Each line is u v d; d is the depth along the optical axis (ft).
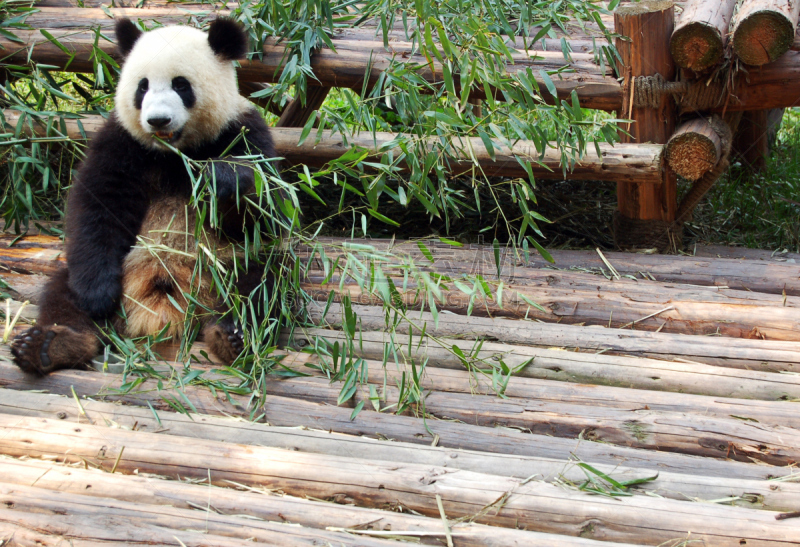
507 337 12.23
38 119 14.79
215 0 17.56
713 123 14.87
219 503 7.62
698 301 13.20
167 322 11.54
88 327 11.09
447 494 7.92
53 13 16.83
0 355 10.74
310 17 15.66
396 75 13.67
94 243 11.51
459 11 14.47
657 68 14.78
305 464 8.23
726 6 14.73
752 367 11.46
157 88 11.70
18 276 13.50
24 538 6.91
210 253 10.47
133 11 16.98
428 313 12.92
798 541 7.26
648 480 8.39
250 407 9.81
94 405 9.55
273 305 11.32
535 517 7.71
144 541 6.88
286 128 15.57
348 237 16.83
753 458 9.22
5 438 8.64
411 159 12.32
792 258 15.81
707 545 7.38
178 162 12.57
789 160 23.24
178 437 8.70
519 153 14.56
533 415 9.89
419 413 10.00
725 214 19.35
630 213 16.11
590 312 13.10
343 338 11.90
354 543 7.08
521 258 15.14
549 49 16.17
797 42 14.33
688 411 10.07
